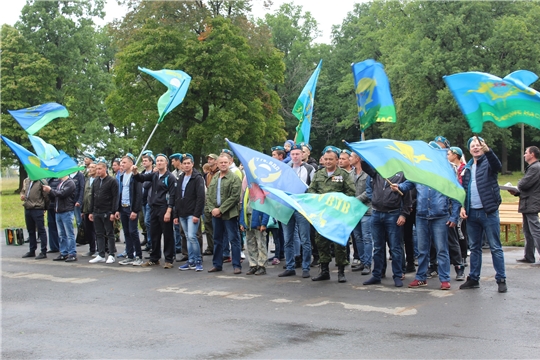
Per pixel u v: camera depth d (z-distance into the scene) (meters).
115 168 12.28
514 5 42.81
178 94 11.41
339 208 8.29
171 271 9.95
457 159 9.35
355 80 8.98
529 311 6.59
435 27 40.22
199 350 5.44
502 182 39.16
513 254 11.02
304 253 9.09
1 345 5.74
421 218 8.05
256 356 5.23
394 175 7.95
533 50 38.09
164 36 30.22
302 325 6.24
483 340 5.54
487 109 7.21
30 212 11.87
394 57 42.78
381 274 8.45
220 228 9.77
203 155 34.25
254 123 31.69
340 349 5.38
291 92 52.66
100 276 9.58
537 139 47.22
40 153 11.45
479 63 38.72
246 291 8.12
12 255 12.36
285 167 9.12
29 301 7.77
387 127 46.06
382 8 46.66
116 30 33.06
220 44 30.20
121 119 32.59
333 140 55.97
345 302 7.28
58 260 11.45
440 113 40.84
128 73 30.45
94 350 5.52
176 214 10.07
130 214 10.58
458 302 7.10
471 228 7.82
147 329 6.22
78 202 12.23
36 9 41.28
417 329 5.97
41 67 39.16
